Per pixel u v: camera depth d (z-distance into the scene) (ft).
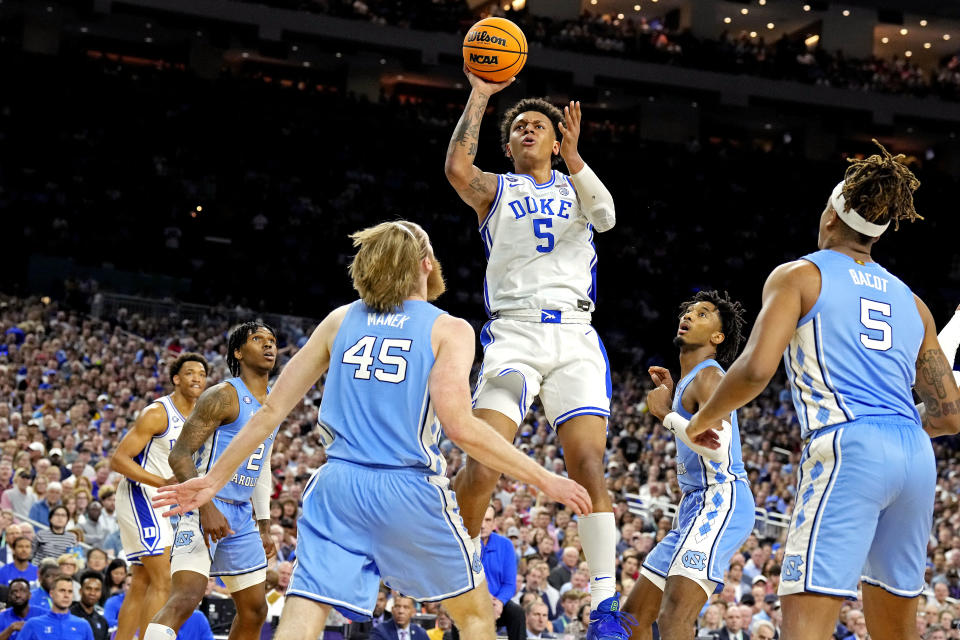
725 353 17.33
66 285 87.51
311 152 111.45
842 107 113.09
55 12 106.83
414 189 111.86
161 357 68.74
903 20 118.32
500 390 14.25
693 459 16.21
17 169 101.35
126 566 30.30
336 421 11.36
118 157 105.29
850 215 11.55
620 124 123.13
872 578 11.30
